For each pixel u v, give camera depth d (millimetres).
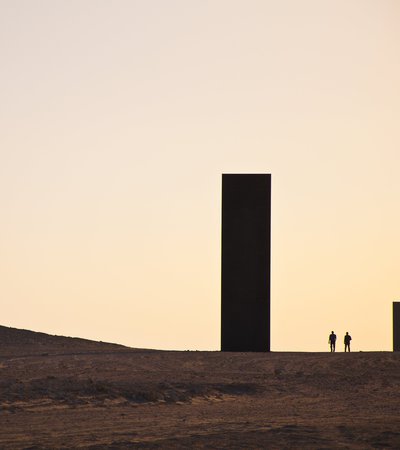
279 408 82875
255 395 93312
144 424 69625
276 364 115375
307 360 119375
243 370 109500
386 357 121875
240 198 137375
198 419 73438
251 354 126688
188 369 108438
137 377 98312
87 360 113750
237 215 137375
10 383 87938
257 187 137125
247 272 136875
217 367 111375
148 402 84938
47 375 96312
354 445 58156
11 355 122375
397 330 181500
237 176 137500
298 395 94188
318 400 90375
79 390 86562
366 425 69000
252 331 136375
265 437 61281
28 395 83000
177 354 125312
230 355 124750
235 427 67500
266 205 136875
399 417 76250
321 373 108750
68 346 144375
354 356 123625
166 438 60781
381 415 77875
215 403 86812
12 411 76500
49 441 59031
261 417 75188
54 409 78438
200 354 125625
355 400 90625
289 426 67312
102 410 78938
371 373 109562
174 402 85875
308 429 65750
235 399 90312
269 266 136500
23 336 151875
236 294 136875
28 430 65375
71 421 71250
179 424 69688
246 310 136625
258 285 136625
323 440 60156
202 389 92750
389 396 94312
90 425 68688
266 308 136375
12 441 59000
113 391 86812
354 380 104688
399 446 58125
